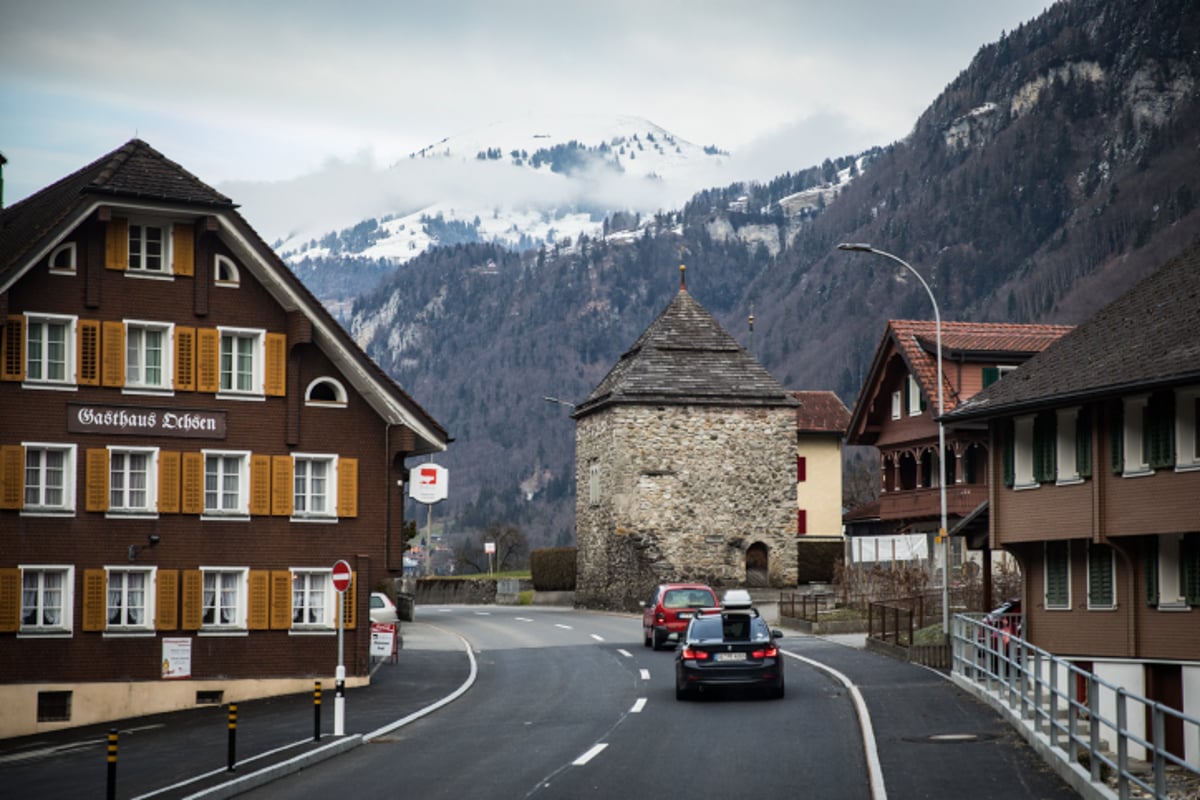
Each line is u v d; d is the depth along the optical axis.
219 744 25.98
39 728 33.81
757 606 62.38
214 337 36.25
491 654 45.12
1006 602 42.94
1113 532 32.66
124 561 35.00
